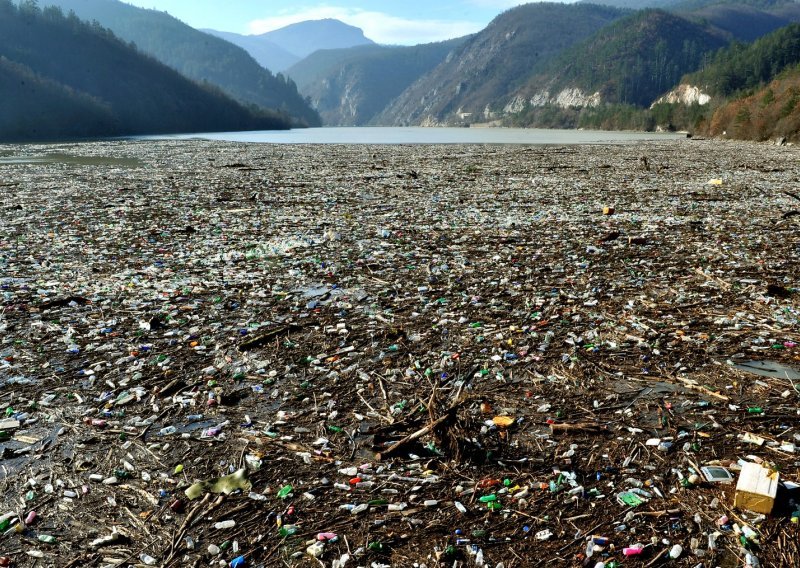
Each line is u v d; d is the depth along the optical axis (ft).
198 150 191.11
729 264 38.32
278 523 14.53
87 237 48.24
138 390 21.45
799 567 12.62
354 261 40.22
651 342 25.43
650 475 16.17
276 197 72.95
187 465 17.06
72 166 124.26
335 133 517.14
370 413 19.97
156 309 30.35
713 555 13.12
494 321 28.27
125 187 83.61
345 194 75.97
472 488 15.80
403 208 63.87
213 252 43.06
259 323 28.30
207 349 25.30
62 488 15.97
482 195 74.33
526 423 19.12
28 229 51.62
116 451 17.72
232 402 20.76
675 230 50.11
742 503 14.52
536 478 16.17
